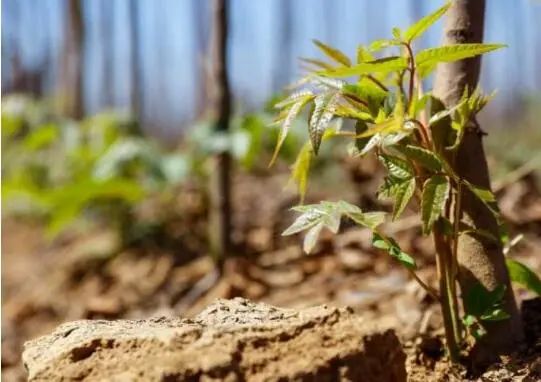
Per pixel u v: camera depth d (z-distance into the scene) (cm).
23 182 229
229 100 152
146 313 147
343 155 194
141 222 195
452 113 76
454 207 76
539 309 87
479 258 78
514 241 84
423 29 70
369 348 61
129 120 209
